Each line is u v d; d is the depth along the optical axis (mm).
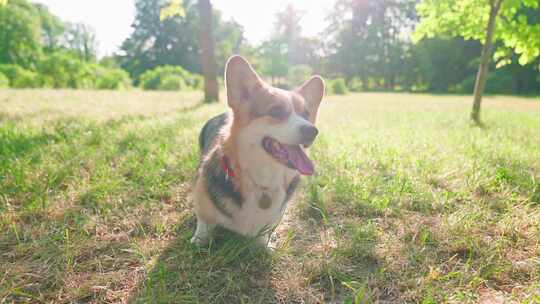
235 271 676
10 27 11359
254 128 750
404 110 3703
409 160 1356
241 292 632
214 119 1197
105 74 8094
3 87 6828
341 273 683
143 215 890
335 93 9594
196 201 792
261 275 685
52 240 743
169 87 7793
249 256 729
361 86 17328
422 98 7297
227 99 777
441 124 2441
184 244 760
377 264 731
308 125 763
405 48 15781
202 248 745
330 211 974
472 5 2494
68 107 2855
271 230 788
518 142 1738
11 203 922
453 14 2586
